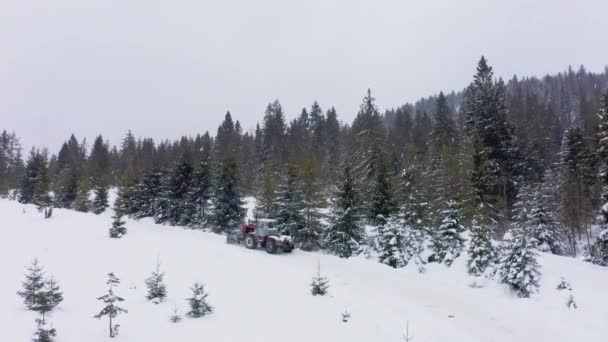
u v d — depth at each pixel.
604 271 17.52
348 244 24.16
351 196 25.45
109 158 82.25
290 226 26.00
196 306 11.97
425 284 16.97
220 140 75.50
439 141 50.84
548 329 12.09
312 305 13.07
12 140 95.88
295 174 27.67
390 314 12.41
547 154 53.34
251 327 11.22
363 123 47.56
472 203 29.47
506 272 15.98
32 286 12.34
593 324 12.25
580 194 35.22
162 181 42.56
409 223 24.78
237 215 31.91
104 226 29.66
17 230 26.20
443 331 11.38
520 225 19.59
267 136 69.25
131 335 10.57
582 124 77.12
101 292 13.83
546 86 155.88
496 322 12.59
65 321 11.22
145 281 13.94
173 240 24.72
